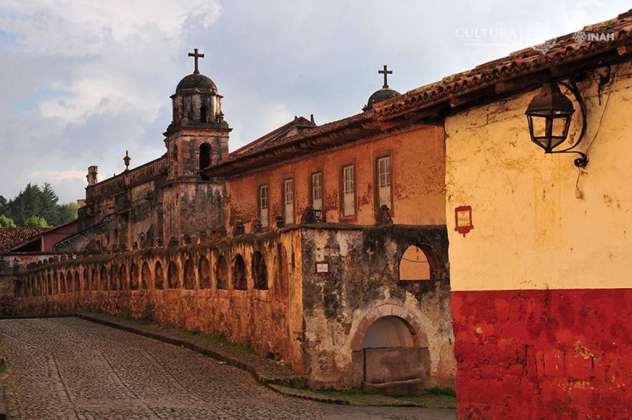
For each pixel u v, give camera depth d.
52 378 20.31
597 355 9.69
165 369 22.36
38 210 132.12
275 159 33.00
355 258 21.33
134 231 51.38
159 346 27.34
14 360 23.39
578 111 9.84
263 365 22.06
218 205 42.50
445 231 22.33
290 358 21.66
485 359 11.14
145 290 34.72
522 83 10.30
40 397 17.62
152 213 47.94
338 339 20.95
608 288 9.58
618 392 9.45
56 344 27.66
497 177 11.03
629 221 9.34
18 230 70.44
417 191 25.31
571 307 10.01
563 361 10.09
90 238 55.41
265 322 23.77
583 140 9.79
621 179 9.41
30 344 27.59
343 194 29.09
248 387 19.98
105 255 39.75
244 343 25.36
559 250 10.16
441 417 17.12
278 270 22.80
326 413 17.08
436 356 21.98
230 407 17.20
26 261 55.00
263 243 23.95
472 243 11.37
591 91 9.70
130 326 32.56
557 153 10.14
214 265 28.00
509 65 10.03
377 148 27.20
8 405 16.55
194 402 17.69
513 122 10.80
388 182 26.73
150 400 17.75
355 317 21.17
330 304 20.95
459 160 11.61
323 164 30.36
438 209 24.42
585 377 9.83
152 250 33.97
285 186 33.16
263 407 17.39
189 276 30.48
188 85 42.97
